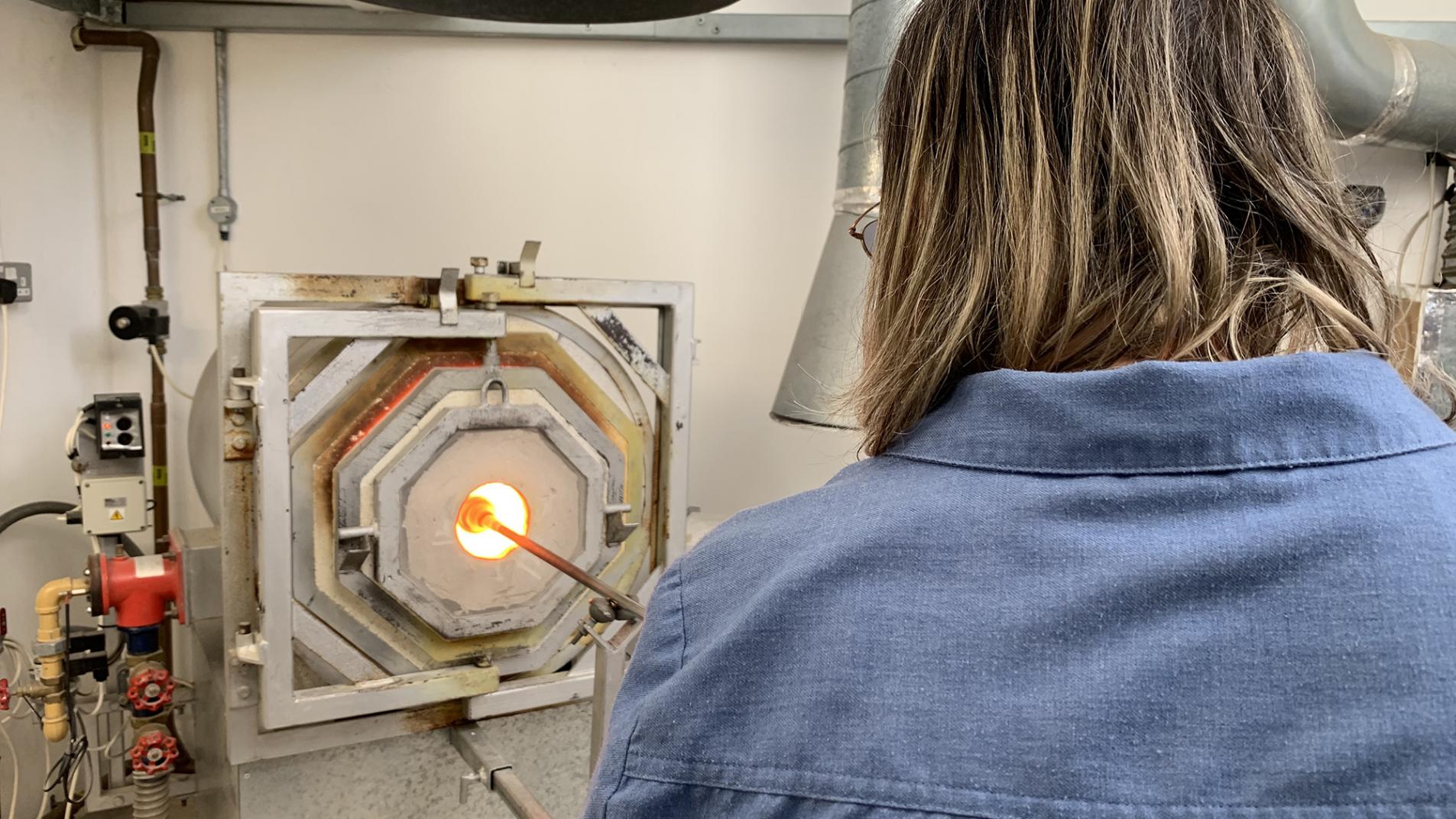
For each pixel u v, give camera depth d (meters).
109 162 1.86
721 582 0.44
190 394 1.92
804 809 0.35
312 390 1.06
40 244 1.75
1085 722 0.32
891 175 0.50
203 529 1.45
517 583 1.21
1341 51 1.44
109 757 1.80
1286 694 0.30
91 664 1.48
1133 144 0.40
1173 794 0.30
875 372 0.48
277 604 1.07
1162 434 0.36
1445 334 1.54
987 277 0.43
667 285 1.29
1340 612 0.31
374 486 1.10
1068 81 0.42
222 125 1.86
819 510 0.43
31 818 1.82
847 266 1.52
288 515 1.06
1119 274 0.40
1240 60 0.42
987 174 0.44
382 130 1.92
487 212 1.97
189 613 1.33
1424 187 1.89
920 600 0.36
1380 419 0.35
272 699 1.08
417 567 1.13
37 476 1.78
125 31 1.80
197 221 1.90
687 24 1.93
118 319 1.69
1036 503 0.36
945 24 0.47
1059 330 0.41
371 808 1.21
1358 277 0.42
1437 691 0.29
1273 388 0.35
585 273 2.01
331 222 1.93
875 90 1.44
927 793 0.33
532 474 1.19
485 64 1.94
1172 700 0.31
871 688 0.35
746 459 2.09
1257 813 0.29
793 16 1.94
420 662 1.20
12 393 1.72
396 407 1.12
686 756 0.39
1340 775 0.29
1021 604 0.35
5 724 1.77
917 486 0.40
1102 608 0.33
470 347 1.18
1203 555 0.33
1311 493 0.33
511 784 1.09
